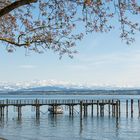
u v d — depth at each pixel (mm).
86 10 15203
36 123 77625
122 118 91125
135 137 54969
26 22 17203
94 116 97625
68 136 56344
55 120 85000
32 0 13695
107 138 53906
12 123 77312
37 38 17078
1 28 17906
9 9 13758
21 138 53406
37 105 88062
